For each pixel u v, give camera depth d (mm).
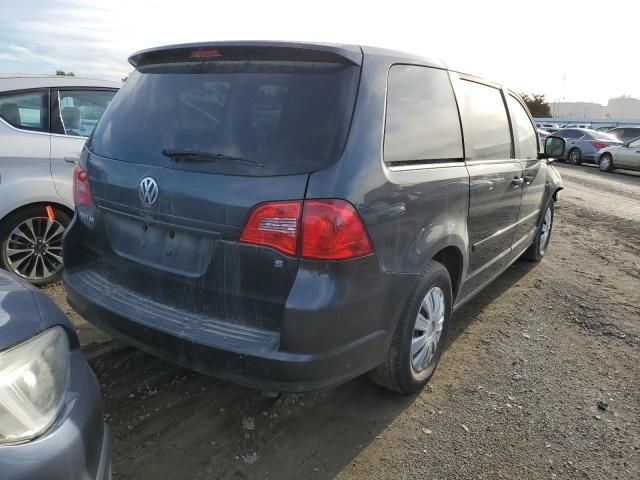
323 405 2979
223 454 2529
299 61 2439
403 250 2580
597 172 19094
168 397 2947
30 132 4352
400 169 2588
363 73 2449
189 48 2619
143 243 2633
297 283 2193
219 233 2318
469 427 2832
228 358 2264
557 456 2631
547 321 4293
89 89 4828
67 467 1569
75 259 3045
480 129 3639
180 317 2486
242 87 2479
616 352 3773
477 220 3457
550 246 6980
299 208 2182
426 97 2959
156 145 2615
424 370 3098
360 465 2510
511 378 3355
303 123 2309
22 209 4293
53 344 1788
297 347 2205
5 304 1783
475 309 4504
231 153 2355
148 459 2463
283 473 2432
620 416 2986
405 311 2719
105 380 3072
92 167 2891
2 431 1490
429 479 2438
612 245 7152
